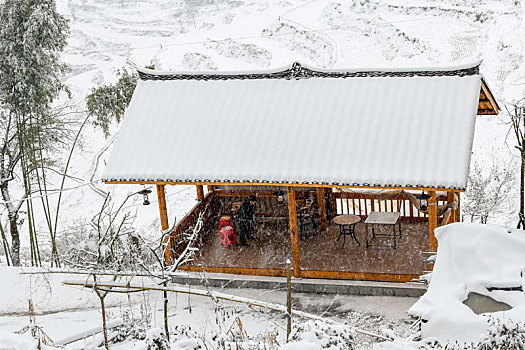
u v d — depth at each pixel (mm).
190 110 17250
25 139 23141
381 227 18047
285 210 18875
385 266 15508
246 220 17312
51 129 24984
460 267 10688
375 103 16156
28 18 22578
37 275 16609
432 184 14008
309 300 15000
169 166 15844
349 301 14836
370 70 16797
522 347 7844
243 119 16656
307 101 16719
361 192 18078
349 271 15430
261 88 17375
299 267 15703
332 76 17141
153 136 16734
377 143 15211
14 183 40688
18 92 22859
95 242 13031
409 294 14789
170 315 13977
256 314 14133
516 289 9922
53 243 21578
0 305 15406
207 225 18938
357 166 14805
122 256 10047
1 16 22562
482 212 23000
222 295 8320
